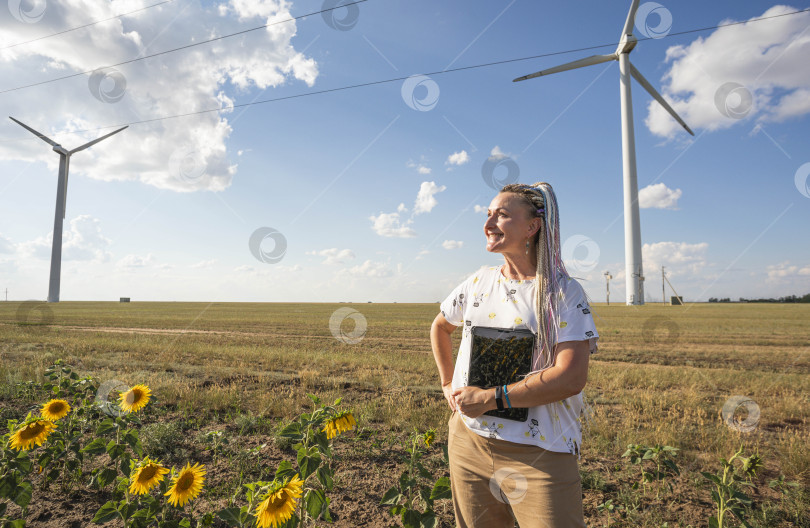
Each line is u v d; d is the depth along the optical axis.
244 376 8.55
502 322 1.55
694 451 4.60
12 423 2.60
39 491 3.21
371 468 3.89
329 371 9.50
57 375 4.91
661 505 3.36
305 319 36.91
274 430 4.92
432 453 4.27
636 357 13.46
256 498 1.82
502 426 1.47
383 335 21.77
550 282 1.45
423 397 6.90
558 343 1.39
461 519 1.62
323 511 1.86
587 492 3.60
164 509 2.55
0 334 17.27
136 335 18.70
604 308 60.53
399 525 2.91
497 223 1.55
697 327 28.19
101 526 2.74
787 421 6.14
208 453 4.17
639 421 5.73
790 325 30.33
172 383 7.09
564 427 1.44
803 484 3.73
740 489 3.71
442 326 1.90
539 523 1.37
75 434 3.25
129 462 2.71
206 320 34.12
